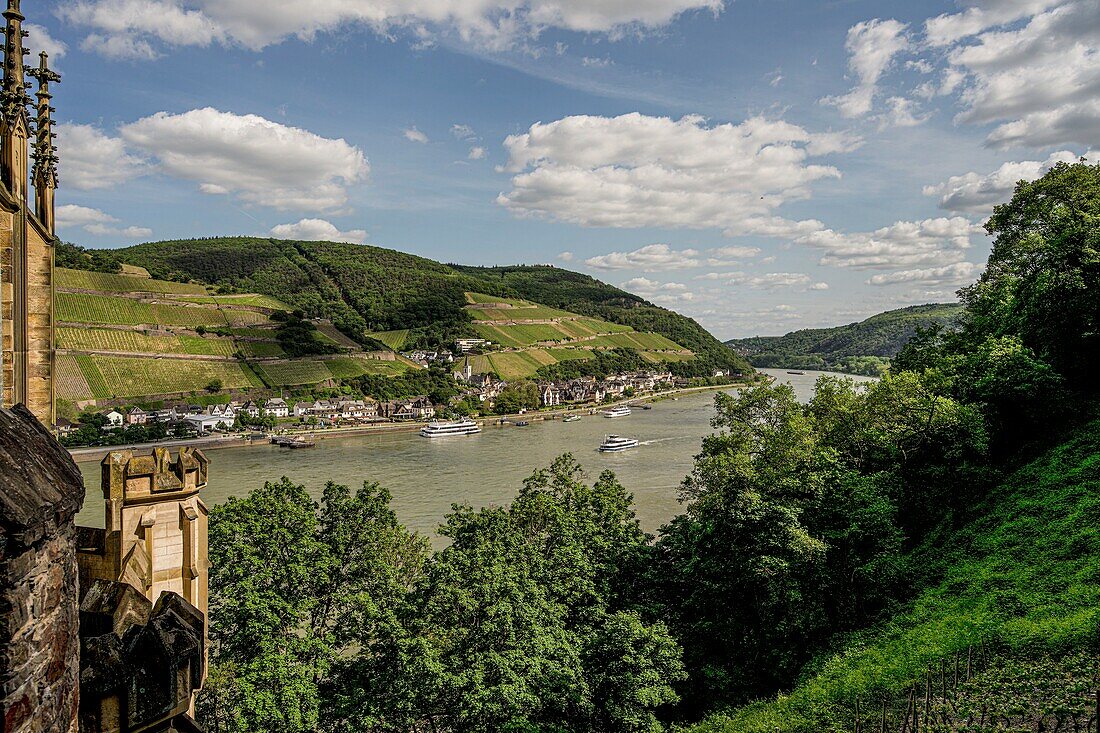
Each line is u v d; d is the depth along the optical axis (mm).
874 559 39594
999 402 49531
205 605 19625
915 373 51031
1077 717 19359
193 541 18953
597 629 37094
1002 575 33312
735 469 41281
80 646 8180
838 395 55219
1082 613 26047
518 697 30062
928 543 42500
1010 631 27203
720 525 40156
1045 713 20266
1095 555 30922
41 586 6309
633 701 30891
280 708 28156
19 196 11781
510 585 33938
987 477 45031
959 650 27578
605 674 31266
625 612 33562
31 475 6293
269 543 34594
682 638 39656
